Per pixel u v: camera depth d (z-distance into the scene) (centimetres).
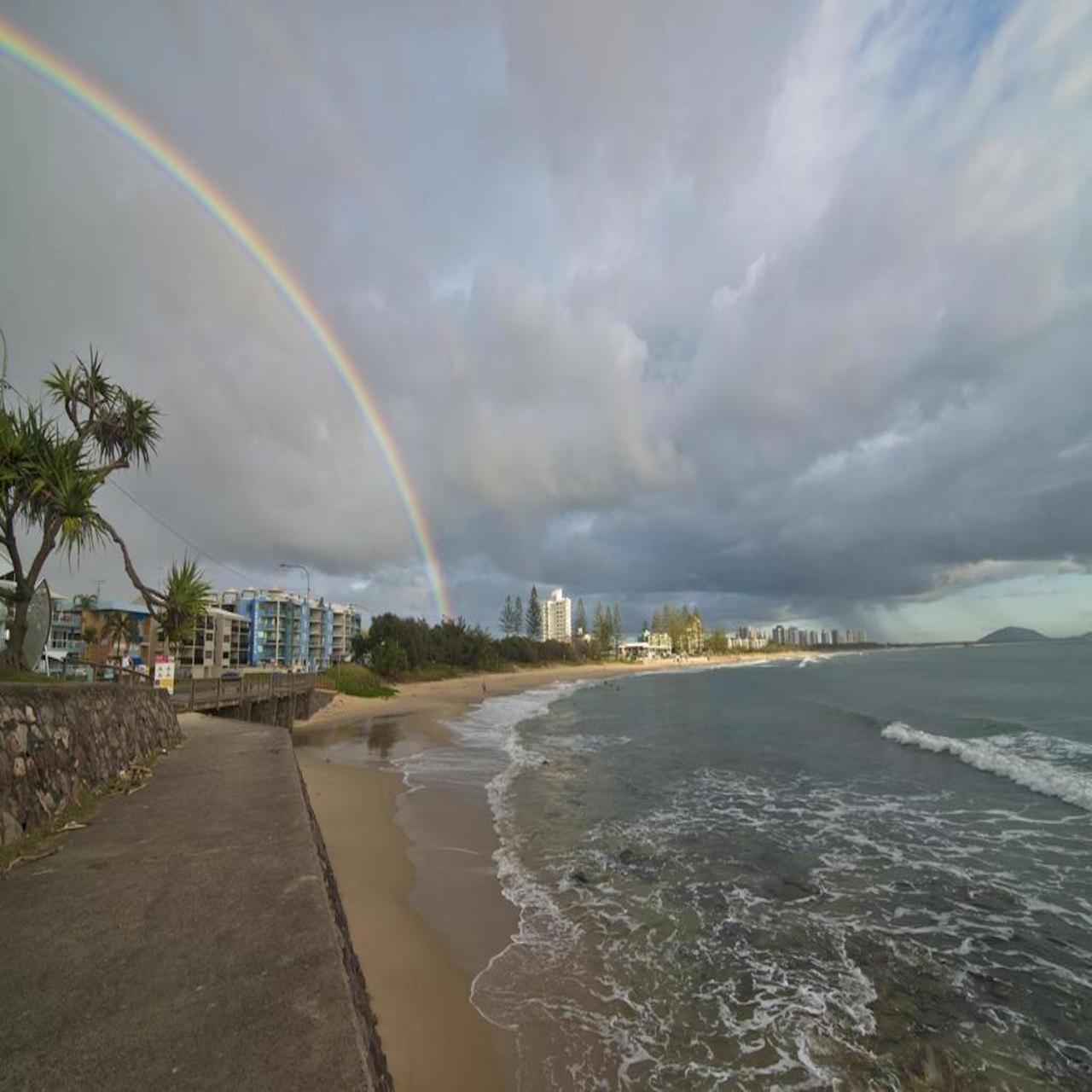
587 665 13012
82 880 530
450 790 1650
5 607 1616
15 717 670
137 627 4831
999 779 1788
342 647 13600
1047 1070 586
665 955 789
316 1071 293
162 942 419
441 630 8706
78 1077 287
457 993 684
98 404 1506
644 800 1562
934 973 755
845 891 995
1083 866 1097
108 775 916
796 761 2102
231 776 987
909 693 4522
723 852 1170
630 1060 589
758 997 698
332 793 1559
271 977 375
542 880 1026
